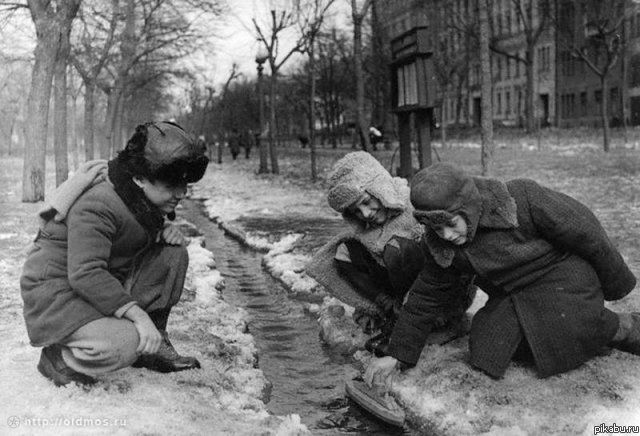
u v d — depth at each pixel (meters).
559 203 3.68
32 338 3.56
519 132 49.19
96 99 44.53
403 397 4.01
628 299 5.31
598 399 3.54
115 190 3.55
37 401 3.42
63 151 16.81
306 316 6.04
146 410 3.40
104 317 3.50
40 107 15.03
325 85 49.38
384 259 4.37
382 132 43.53
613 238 8.27
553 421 3.38
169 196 3.62
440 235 3.62
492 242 3.69
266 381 4.40
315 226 11.61
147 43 27.16
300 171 27.23
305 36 21.88
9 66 36.28
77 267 3.41
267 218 13.06
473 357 3.87
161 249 3.90
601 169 18.95
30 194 15.12
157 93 45.16
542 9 40.25
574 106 59.94
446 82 44.19
